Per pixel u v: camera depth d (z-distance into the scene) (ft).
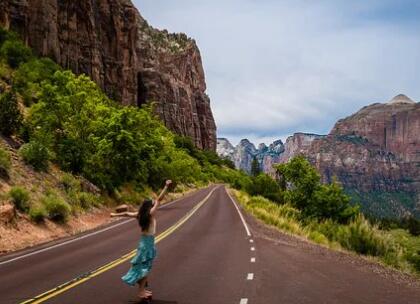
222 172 554.87
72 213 89.35
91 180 120.06
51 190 87.45
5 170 80.74
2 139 96.99
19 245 60.39
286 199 142.41
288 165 140.26
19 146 100.63
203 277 39.04
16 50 188.34
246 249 58.49
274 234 82.53
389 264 59.98
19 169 87.92
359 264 49.44
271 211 135.54
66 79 123.24
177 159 237.25
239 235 75.92
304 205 139.95
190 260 48.91
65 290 33.45
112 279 37.73
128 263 46.21
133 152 134.31
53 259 49.26
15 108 105.40
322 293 32.83
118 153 131.85
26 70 170.60
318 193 135.74
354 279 38.96
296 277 39.27
